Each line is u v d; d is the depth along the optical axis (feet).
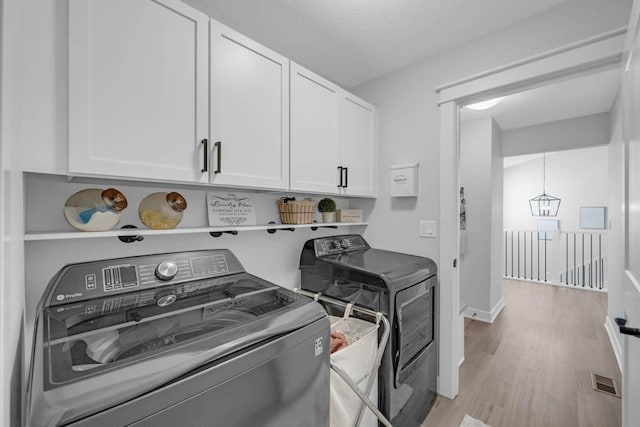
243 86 4.32
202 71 3.83
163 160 3.49
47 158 2.73
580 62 4.70
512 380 6.89
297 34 5.85
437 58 6.52
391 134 7.30
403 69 7.09
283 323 2.76
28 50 2.62
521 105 9.95
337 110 6.13
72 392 1.69
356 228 7.99
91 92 2.96
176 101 3.60
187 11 3.69
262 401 2.50
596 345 8.66
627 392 3.72
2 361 1.39
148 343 2.36
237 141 4.23
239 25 5.56
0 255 1.37
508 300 13.38
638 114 2.98
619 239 8.10
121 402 1.77
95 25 2.98
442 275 6.35
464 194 11.66
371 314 4.72
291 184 5.09
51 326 2.58
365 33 5.82
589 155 18.21
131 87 3.23
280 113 4.88
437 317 6.38
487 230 11.05
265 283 3.94
